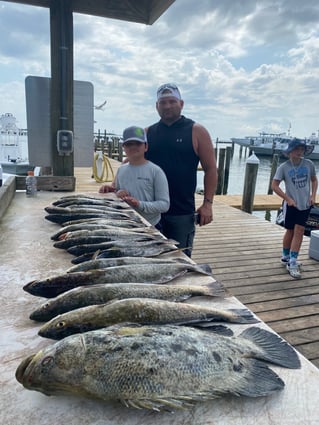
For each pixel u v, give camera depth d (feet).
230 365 3.18
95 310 3.89
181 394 2.86
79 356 2.96
